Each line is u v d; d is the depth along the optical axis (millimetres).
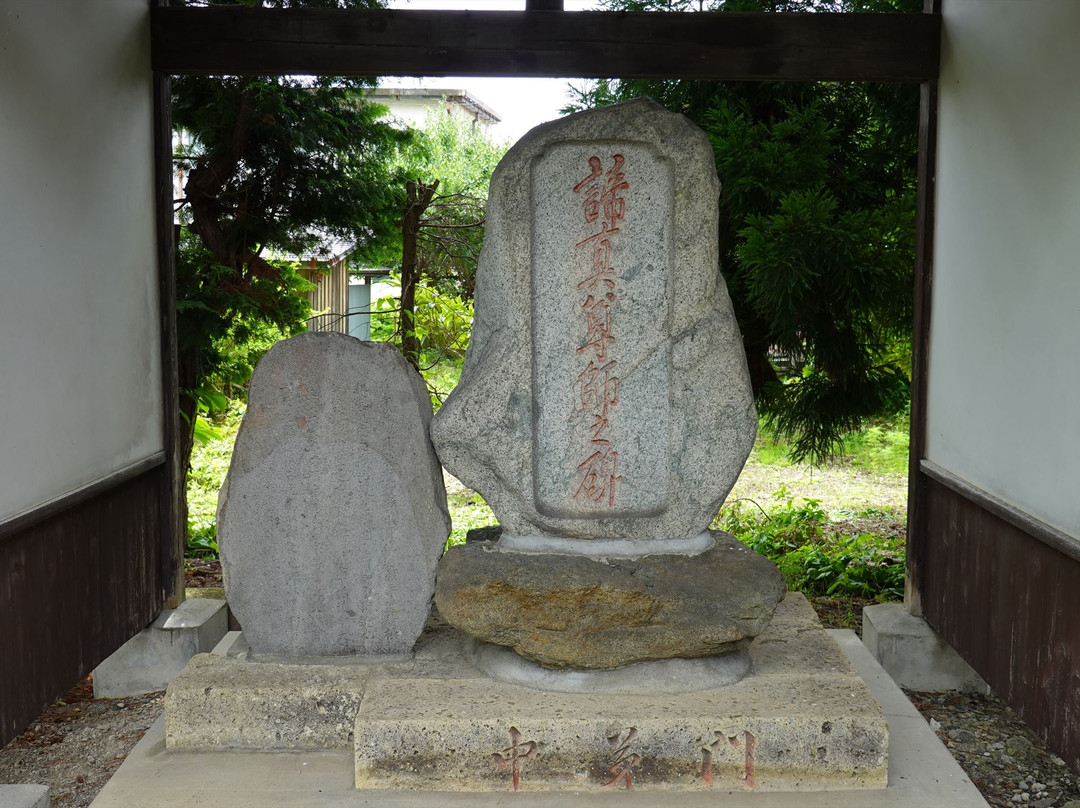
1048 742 3592
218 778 3570
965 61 4480
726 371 4012
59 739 4348
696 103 6895
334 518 4051
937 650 4801
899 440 10586
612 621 3672
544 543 4016
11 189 3529
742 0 6652
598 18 4684
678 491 4027
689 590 3730
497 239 3947
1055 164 3586
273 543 4055
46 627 3787
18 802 3230
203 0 6297
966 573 4402
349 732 3777
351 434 4051
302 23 4727
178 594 5117
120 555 4504
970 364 4387
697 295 3965
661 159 3908
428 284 8961
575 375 3994
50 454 3811
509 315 3967
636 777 3473
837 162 6859
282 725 3781
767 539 6961
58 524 3889
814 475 9484
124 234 4562
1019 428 3861
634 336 3980
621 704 3555
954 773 3615
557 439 4016
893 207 5934
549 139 3898
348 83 6793
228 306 6488
